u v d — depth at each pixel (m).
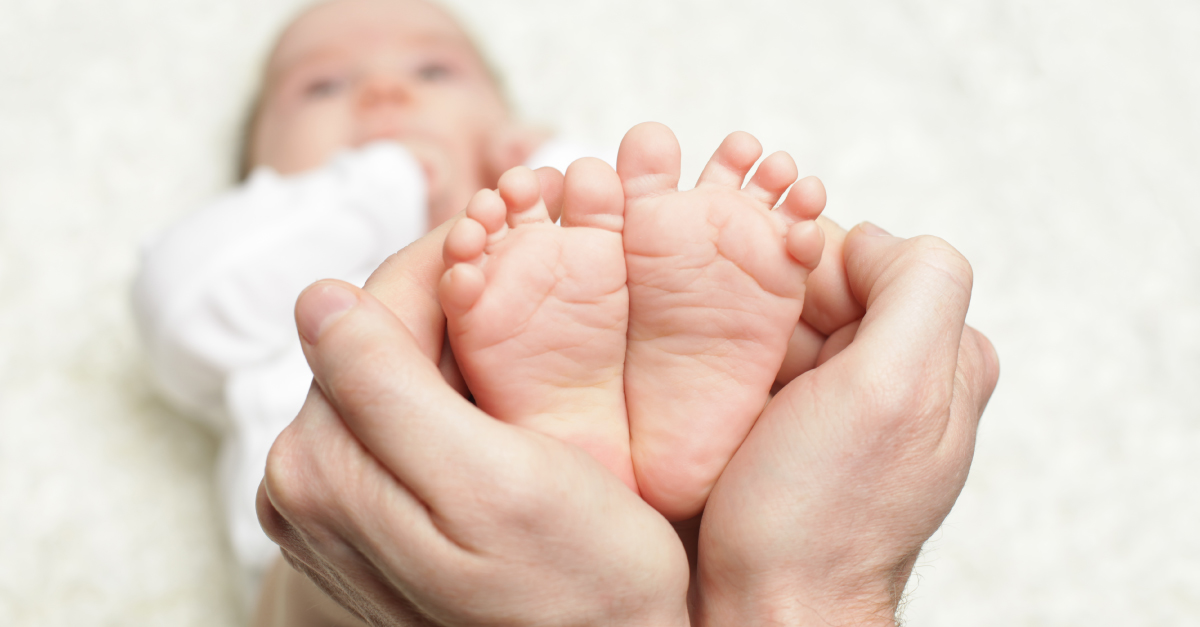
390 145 0.66
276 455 0.38
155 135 0.82
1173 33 0.81
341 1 0.85
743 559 0.39
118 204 0.79
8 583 0.63
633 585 0.38
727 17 0.86
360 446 0.37
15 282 0.74
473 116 0.81
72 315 0.73
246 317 0.60
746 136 0.40
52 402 0.69
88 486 0.67
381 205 0.63
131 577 0.64
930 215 0.77
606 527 0.37
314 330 0.37
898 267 0.40
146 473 0.67
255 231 0.61
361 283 0.64
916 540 0.40
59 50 0.83
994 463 0.66
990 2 0.84
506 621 0.37
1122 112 0.79
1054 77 0.81
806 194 0.40
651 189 0.40
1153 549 0.63
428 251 0.41
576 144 0.71
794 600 0.39
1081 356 0.70
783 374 0.44
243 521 0.57
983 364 0.43
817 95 0.83
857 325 0.43
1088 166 0.77
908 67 0.83
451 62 0.83
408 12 0.85
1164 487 0.65
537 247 0.39
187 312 0.60
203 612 0.63
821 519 0.39
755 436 0.40
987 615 0.62
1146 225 0.75
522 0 0.88
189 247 0.61
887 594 0.40
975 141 0.79
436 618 0.38
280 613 0.50
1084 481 0.65
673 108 0.83
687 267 0.40
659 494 0.41
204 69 0.85
